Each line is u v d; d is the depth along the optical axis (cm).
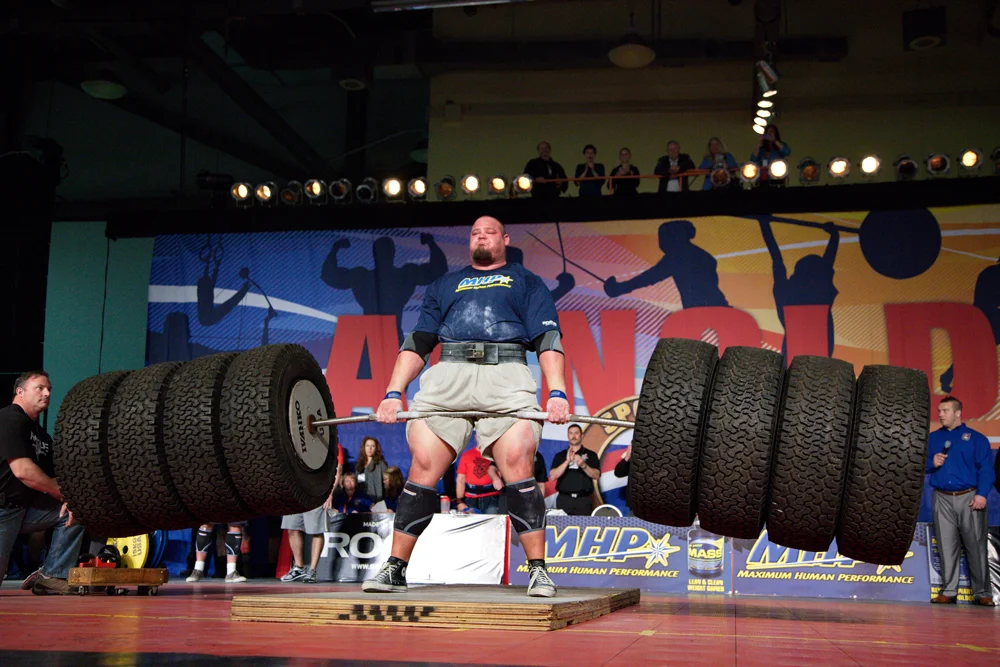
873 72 1162
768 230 873
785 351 853
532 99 1219
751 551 680
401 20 1232
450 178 953
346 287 920
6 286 917
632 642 251
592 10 1196
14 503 509
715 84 1188
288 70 1298
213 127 1300
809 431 318
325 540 776
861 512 317
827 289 856
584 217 880
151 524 397
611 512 801
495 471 806
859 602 615
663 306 877
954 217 847
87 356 1109
